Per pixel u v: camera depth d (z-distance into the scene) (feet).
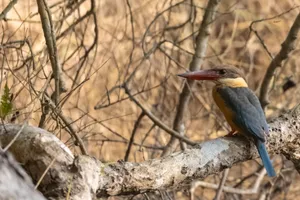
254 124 25.54
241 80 29.58
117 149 45.96
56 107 25.82
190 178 21.68
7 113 20.08
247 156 24.41
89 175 18.86
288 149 25.86
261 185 47.93
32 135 18.80
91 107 44.70
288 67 51.34
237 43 56.70
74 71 42.80
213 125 46.73
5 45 29.84
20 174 14.89
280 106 47.96
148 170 20.49
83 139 32.24
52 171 18.52
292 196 46.09
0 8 44.16
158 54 49.42
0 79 26.45
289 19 61.26
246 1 60.70
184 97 40.16
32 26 42.39
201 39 39.81
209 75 29.68
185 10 52.54
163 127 37.01
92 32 47.62
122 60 47.83
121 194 20.25
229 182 48.21
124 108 47.16
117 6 52.03
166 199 36.83
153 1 53.21
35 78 30.83
